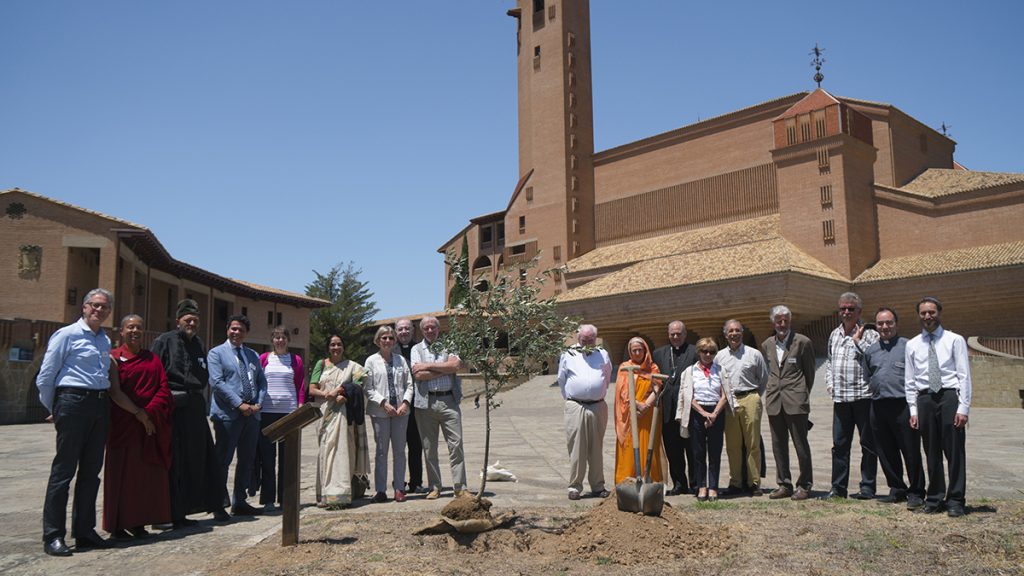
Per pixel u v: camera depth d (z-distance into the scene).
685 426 8.08
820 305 35.59
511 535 5.73
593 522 5.68
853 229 37.44
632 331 42.38
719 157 48.25
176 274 39.50
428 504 7.70
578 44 56.19
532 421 23.86
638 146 52.66
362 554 5.25
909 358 6.87
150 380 6.32
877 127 42.59
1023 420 19.16
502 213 58.00
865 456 7.68
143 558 5.38
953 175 40.84
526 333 6.30
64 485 5.66
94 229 31.41
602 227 54.16
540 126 55.38
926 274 33.53
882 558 5.01
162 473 6.31
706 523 6.31
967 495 7.63
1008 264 30.72
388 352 8.22
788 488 7.86
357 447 8.13
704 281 36.47
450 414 8.05
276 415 7.89
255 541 5.86
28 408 27.34
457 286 6.40
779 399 7.89
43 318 30.75
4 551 5.67
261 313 48.94
